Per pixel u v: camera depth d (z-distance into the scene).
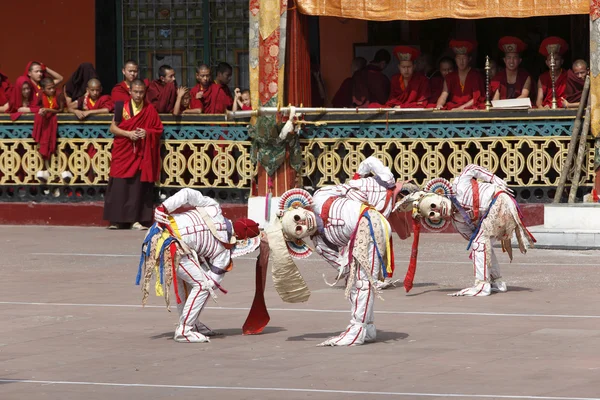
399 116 28.56
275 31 28.56
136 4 35.53
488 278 19.28
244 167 29.64
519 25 32.53
